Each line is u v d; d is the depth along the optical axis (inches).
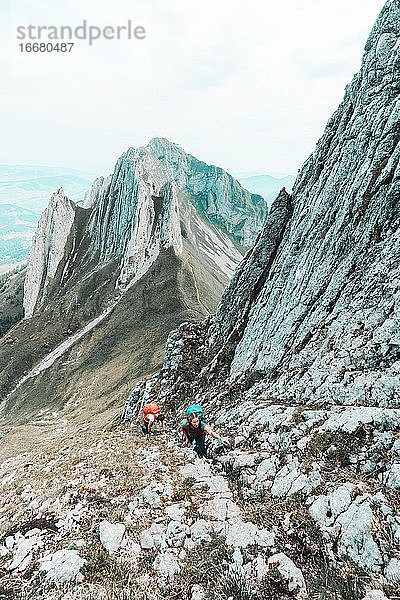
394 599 198.8
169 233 7249.0
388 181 632.4
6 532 365.4
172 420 902.4
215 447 493.0
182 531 308.7
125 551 294.5
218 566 257.6
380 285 542.6
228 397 828.6
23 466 796.0
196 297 6087.6
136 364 4040.4
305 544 261.0
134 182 7672.2
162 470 456.8
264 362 825.5
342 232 719.1
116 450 605.6
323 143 1037.2
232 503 342.6
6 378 5777.6
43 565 290.4
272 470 375.6
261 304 1043.3
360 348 494.6
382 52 775.7
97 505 379.9
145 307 5753.0
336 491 291.7
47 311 7086.6
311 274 794.8
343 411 397.4
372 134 745.6
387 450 312.0
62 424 3363.7
